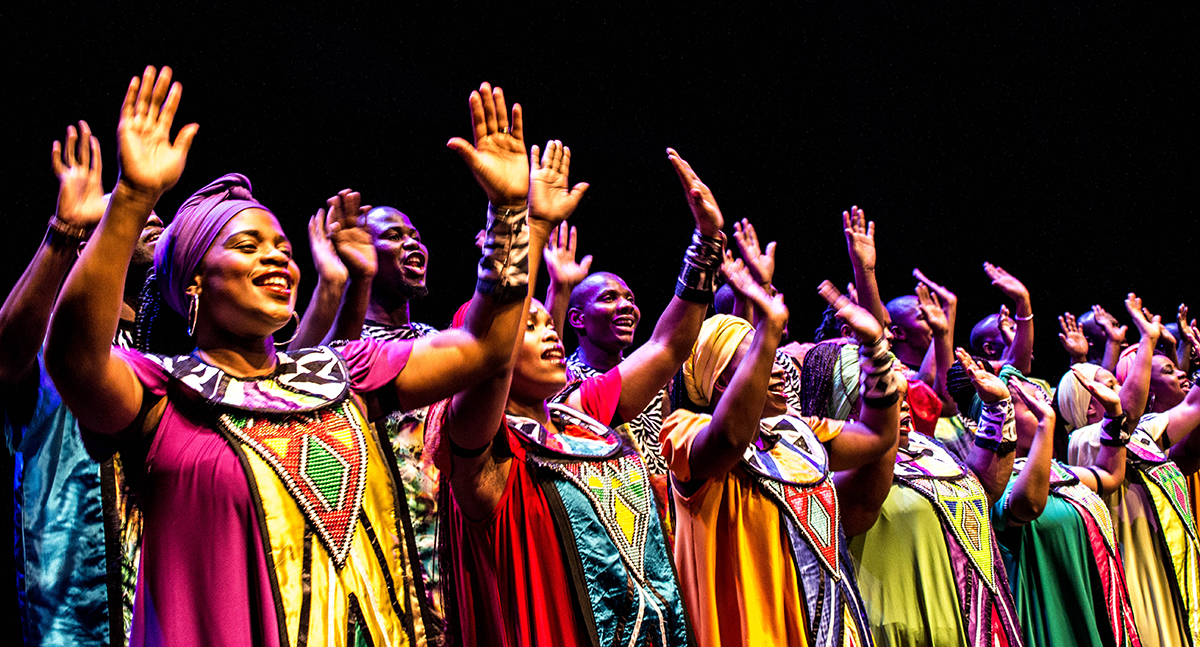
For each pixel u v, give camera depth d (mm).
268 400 1435
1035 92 6895
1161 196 7105
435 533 2164
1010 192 6797
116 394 1323
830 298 2621
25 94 3354
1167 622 3766
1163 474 3986
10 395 1873
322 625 1346
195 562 1344
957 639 2744
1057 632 3260
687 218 5668
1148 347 4035
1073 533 3352
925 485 2902
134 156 1271
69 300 1230
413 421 2285
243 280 1491
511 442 1932
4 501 2633
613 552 1909
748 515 2289
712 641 2201
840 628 2209
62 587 1735
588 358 3172
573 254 2818
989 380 3158
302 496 1389
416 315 4523
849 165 6316
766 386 2145
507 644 1854
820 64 6273
